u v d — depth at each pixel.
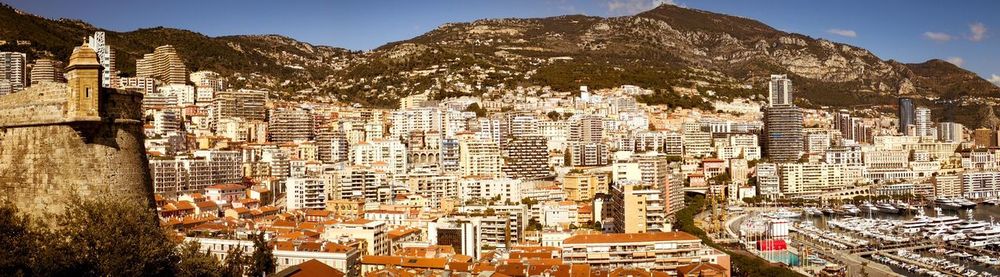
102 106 70.00
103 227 68.44
